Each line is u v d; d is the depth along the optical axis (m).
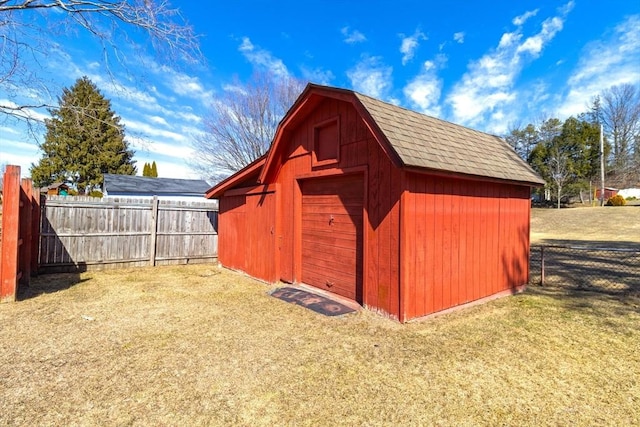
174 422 2.33
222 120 19.41
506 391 2.77
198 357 3.36
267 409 2.50
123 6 6.25
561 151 28.78
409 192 4.28
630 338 3.94
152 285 6.57
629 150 29.08
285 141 6.43
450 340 3.84
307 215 6.22
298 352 3.49
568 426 2.32
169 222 9.06
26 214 6.15
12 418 2.34
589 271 8.21
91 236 7.98
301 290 5.90
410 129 4.65
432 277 4.62
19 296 5.52
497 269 5.81
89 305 5.11
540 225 19.48
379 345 3.68
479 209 5.42
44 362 3.20
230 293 5.99
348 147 5.08
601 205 25.12
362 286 5.01
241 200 8.01
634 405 2.58
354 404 2.57
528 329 4.22
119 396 2.64
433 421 2.37
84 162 27.27
